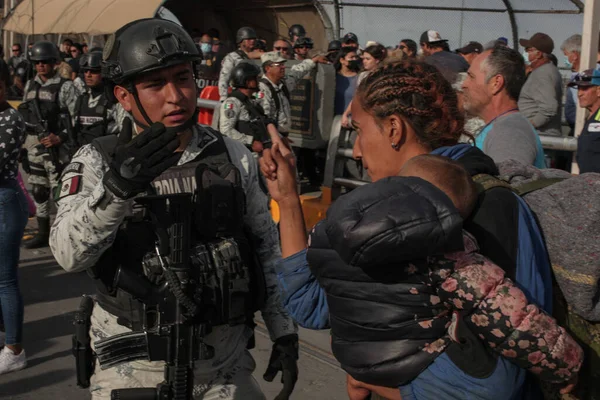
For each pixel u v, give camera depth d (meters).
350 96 6.53
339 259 1.28
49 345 4.05
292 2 11.11
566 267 1.37
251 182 2.00
